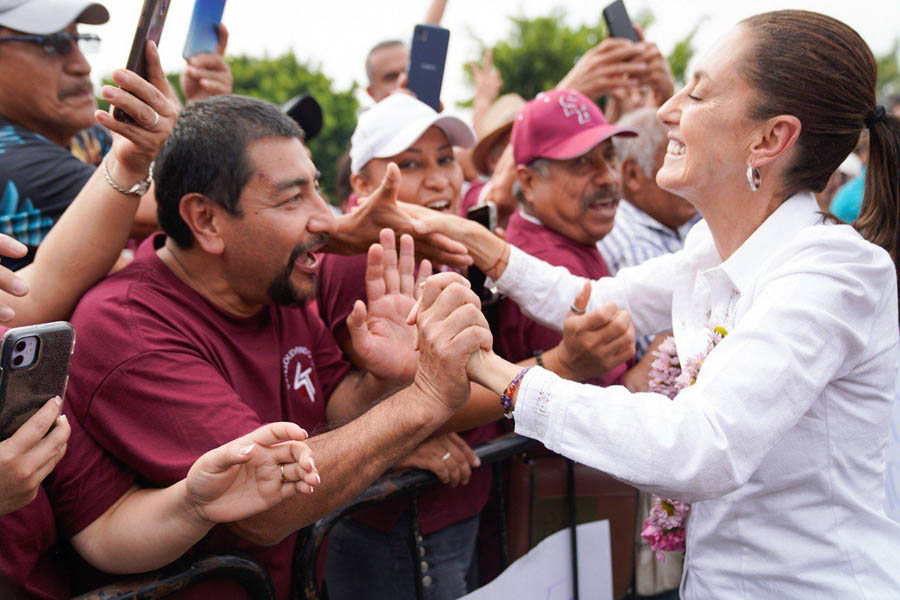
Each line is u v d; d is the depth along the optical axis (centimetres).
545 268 203
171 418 139
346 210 265
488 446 198
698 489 124
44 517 134
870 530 141
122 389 139
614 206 256
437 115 238
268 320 175
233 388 159
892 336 140
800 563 140
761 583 143
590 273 255
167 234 161
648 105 356
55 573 145
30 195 206
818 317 127
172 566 137
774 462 139
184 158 154
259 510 126
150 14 137
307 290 167
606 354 179
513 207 314
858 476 141
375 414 145
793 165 143
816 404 137
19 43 214
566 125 250
